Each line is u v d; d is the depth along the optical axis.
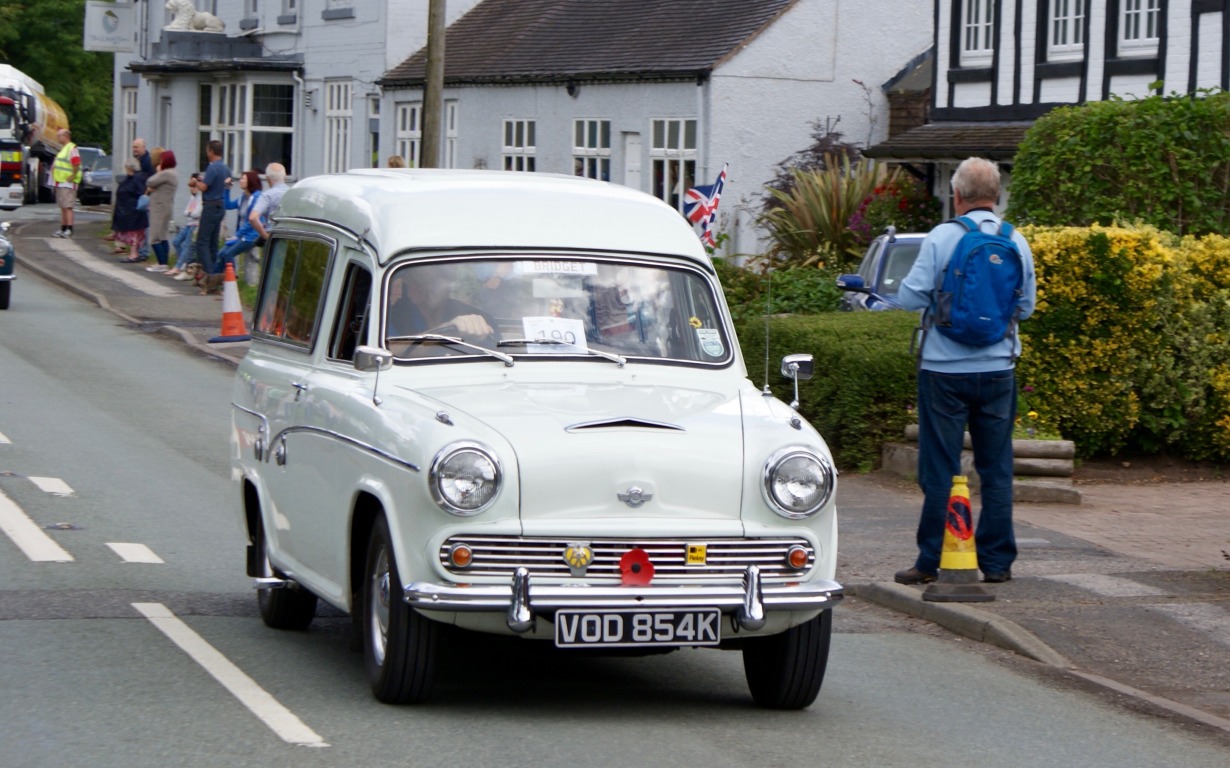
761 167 46.34
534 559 10.54
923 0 47.78
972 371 15.41
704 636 10.69
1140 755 11.07
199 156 65.81
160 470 21.55
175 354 34.25
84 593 14.59
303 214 14.00
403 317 12.06
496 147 53.91
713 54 45.94
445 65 55.75
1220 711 12.43
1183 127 27.98
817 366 23.27
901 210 41.31
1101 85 36.78
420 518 10.52
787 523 10.95
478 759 10.13
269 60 62.03
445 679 12.34
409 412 11.01
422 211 12.47
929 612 15.12
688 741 10.83
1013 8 39.59
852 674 13.06
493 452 10.49
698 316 12.70
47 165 90.88
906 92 46.66
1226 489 22.22
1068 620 14.64
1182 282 23.22
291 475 12.75
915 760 10.66
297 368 13.11
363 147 59.03
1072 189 28.47
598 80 48.94
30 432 23.98
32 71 120.94
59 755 9.94
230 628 13.65
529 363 12.03
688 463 10.80
